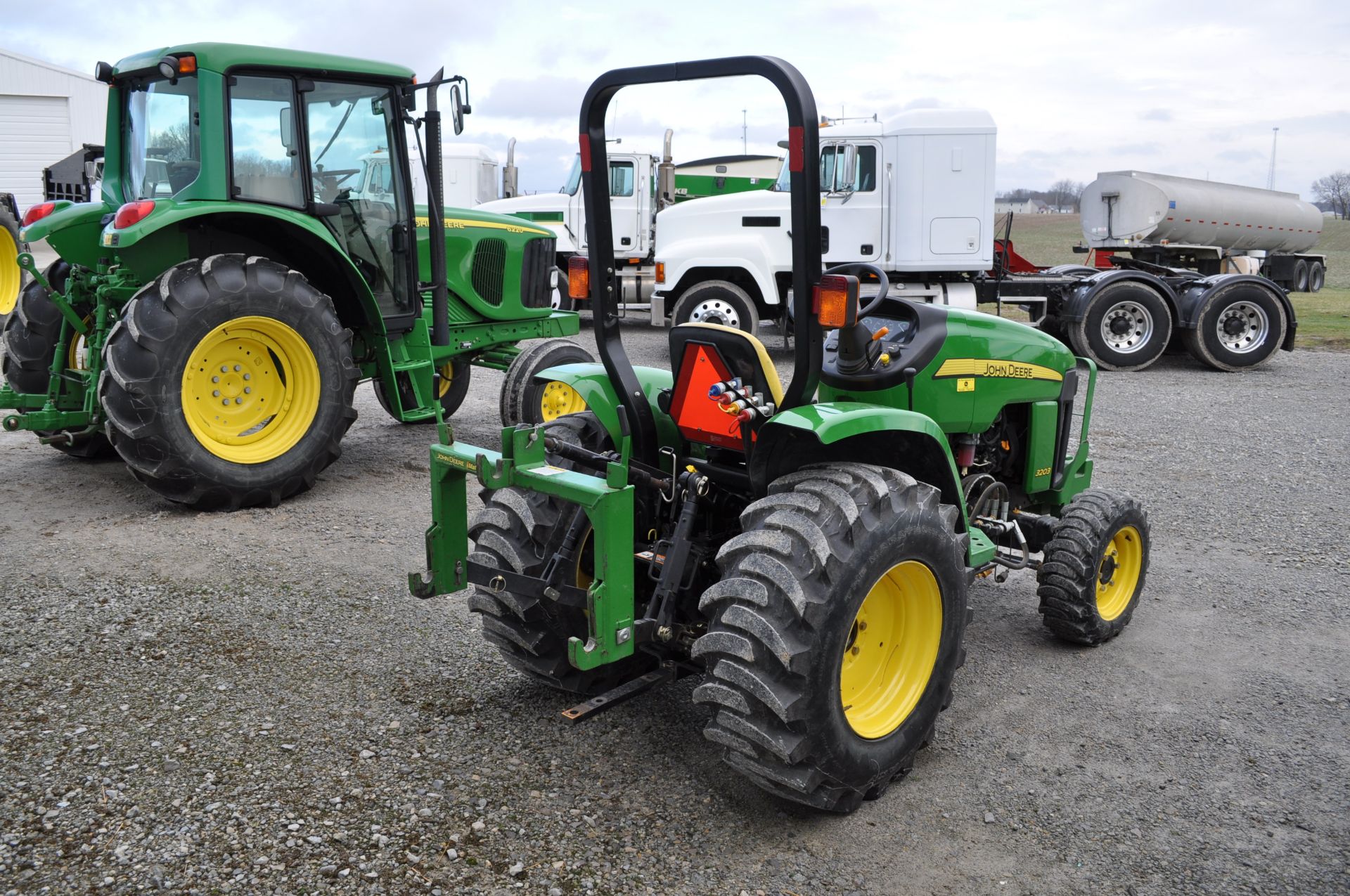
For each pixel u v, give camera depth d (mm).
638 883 2410
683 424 3035
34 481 5961
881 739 2727
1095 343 11234
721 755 2969
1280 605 4348
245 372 5426
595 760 2967
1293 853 2596
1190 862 2553
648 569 3152
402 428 7684
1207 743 3172
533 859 2484
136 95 6004
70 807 2617
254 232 5859
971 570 3213
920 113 10906
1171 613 4258
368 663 3574
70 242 5746
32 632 3721
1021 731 3246
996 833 2674
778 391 2895
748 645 2451
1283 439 7664
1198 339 11188
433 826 2602
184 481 5180
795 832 2650
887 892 2414
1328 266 27406
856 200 11047
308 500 5672
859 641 2803
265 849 2477
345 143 6121
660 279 11406
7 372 6594
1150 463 6844
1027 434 3959
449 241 7121
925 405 3473
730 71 2629
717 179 18656
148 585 4242
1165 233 13867
